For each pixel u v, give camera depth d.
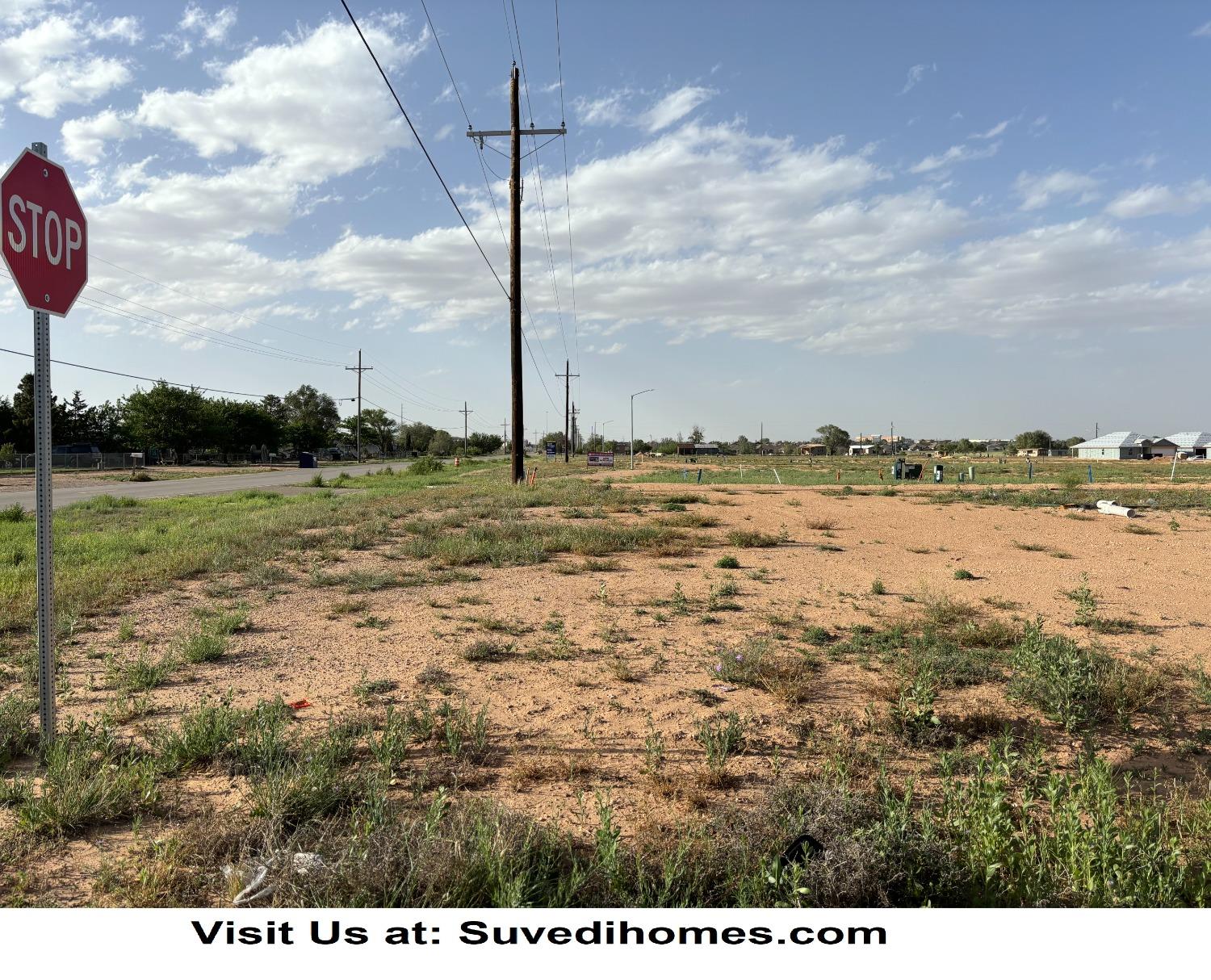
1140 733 5.55
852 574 12.18
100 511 26.23
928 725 5.36
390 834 3.46
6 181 4.41
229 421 106.25
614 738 5.18
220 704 5.68
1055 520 21.05
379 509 22.23
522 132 33.06
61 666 6.74
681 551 14.21
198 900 3.25
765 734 5.30
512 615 8.98
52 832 3.79
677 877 3.36
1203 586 11.26
